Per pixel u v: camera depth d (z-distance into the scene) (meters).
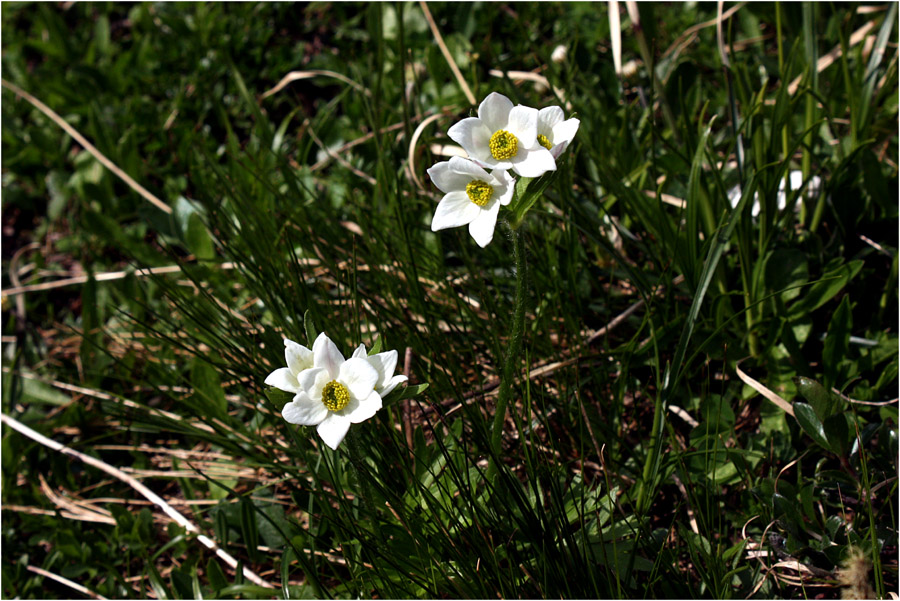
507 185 0.56
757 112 0.70
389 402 0.57
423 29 1.03
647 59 0.70
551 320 0.74
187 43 1.14
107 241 0.92
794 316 0.70
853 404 0.67
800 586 0.64
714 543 0.66
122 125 1.07
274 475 0.73
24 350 0.91
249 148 0.98
